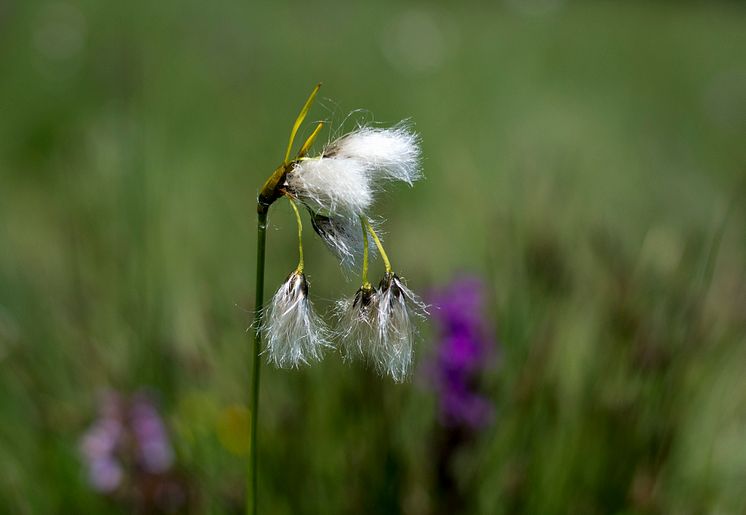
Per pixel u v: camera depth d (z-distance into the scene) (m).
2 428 0.72
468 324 0.69
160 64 1.74
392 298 0.55
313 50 1.97
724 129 1.74
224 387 0.73
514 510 0.69
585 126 1.62
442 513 0.69
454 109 1.70
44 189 1.43
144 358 0.74
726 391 0.78
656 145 1.58
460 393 0.69
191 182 1.36
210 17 2.07
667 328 0.70
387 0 2.67
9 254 1.08
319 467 0.70
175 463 0.69
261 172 1.36
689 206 1.22
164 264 0.92
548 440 0.70
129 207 0.95
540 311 0.72
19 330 0.78
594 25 2.52
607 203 1.19
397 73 1.92
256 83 1.77
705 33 2.52
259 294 0.56
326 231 0.55
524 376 0.70
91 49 1.75
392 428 0.69
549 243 0.74
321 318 0.56
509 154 1.38
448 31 2.28
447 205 1.30
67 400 0.74
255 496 0.57
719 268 0.86
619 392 0.69
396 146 0.55
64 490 0.70
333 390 0.70
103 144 1.35
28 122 1.63
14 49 1.74
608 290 0.74
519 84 1.91
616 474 0.69
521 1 2.75
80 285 0.83
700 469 0.74
